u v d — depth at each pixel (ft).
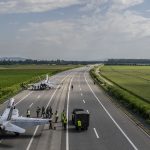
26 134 137.90
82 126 145.48
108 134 139.85
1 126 114.62
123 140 129.70
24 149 114.93
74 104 229.45
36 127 151.02
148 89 342.23
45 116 181.68
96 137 134.31
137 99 232.12
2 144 121.49
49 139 130.11
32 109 207.62
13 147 117.50
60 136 135.44
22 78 501.97
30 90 330.13
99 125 158.40
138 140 129.90
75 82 432.66
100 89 339.57
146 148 118.11
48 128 150.00
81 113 147.02
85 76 577.43
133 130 148.15
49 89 339.36
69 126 155.74
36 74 616.80
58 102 239.91
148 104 207.21
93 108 212.02
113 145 122.01
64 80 471.21
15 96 277.85
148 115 173.17
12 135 135.44
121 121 168.86
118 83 423.64
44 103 234.58
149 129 150.30
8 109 127.44
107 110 204.33
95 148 117.50
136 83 426.10
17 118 127.95
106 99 258.57
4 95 267.18
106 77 546.26
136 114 190.49
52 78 519.60
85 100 251.60
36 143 123.54
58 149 115.55
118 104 231.30
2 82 418.10
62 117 158.92
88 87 361.10
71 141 127.24
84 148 117.39
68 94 293.23
